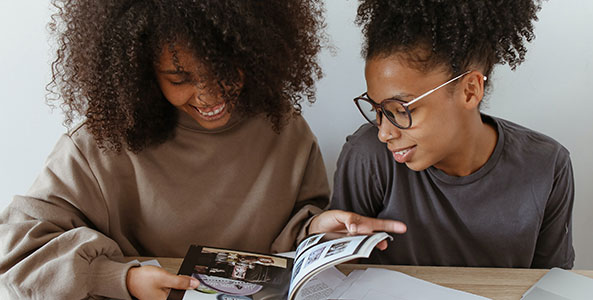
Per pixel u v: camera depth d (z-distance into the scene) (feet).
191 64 2.86
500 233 3.58
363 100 3.12
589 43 4.11
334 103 4.36
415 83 2.87
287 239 3.63
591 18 4.03
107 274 2.91
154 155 3.53
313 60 3.71
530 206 3.49
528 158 3.42
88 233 3.07
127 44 2.85
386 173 3.60
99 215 3.43
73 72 3.14
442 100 2.94
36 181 3.43
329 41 4.12
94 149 3.39
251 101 3.32
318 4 3.88
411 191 3.59
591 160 4.49
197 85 2.95
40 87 4.15
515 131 3.53
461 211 3.53
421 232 3.67
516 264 3.70
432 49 2.82
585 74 4.21
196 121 3.54
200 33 2.79
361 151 3.64
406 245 3.71
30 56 4.06
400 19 2.89
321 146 4.54
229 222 3.73
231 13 2.83
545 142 3.51
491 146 3.41
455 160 3.36
